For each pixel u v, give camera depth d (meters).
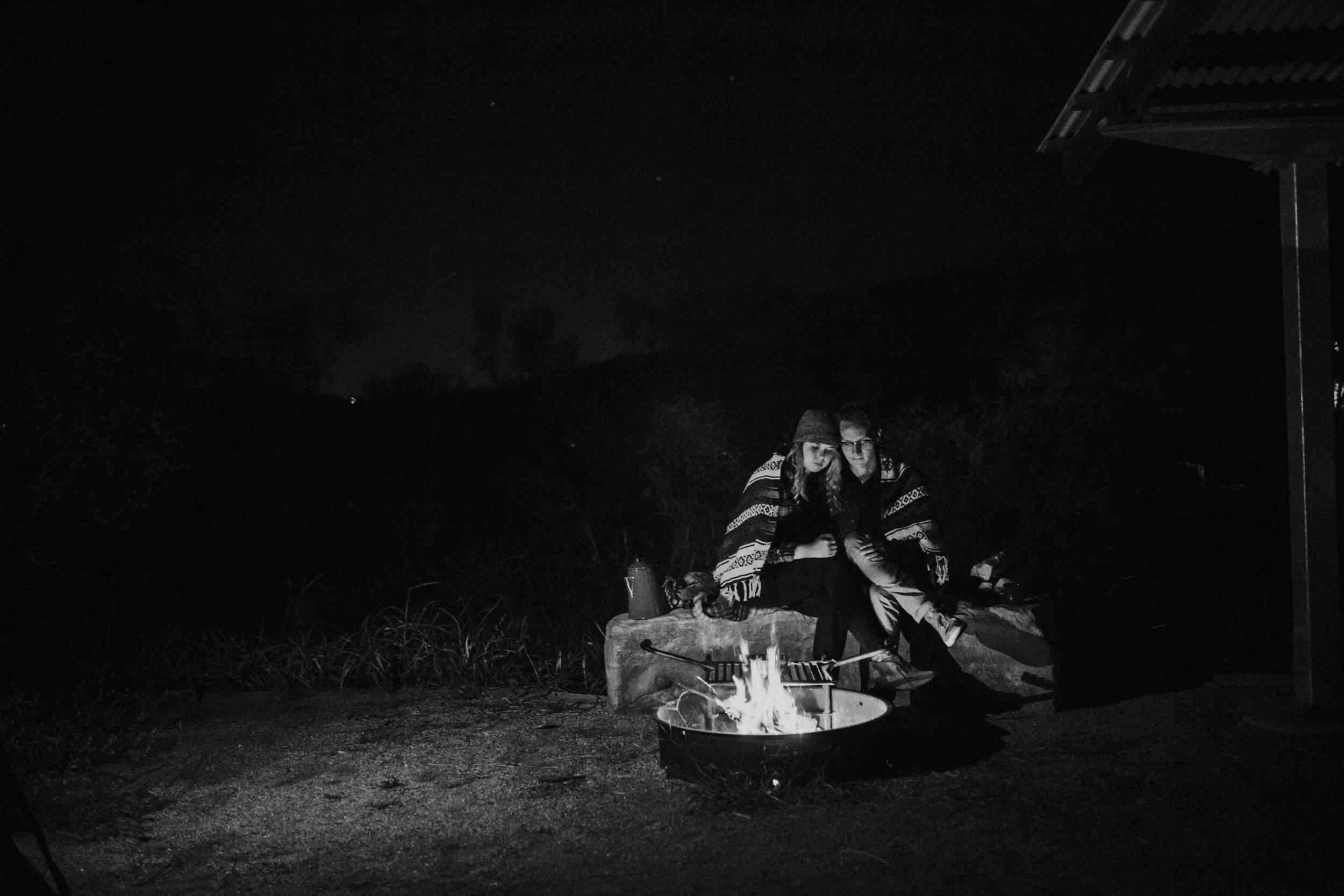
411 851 4.21
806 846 4.03
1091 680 6.43
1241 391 12.70
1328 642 5.40
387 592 9.18
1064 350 11.16
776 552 5.92
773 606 5.95
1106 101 5.15
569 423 13.95
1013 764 4.92
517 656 7.23
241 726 6.10
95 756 5.53
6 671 7.02
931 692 5.73
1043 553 8.23
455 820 4.54
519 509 11.40
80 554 8.06
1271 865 3.72
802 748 4.59
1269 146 5.21
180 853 4.32
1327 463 5.38
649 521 9.70
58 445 7.27
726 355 13.53
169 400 10.48
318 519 10.82
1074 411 10.20
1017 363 11.23
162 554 9.22
